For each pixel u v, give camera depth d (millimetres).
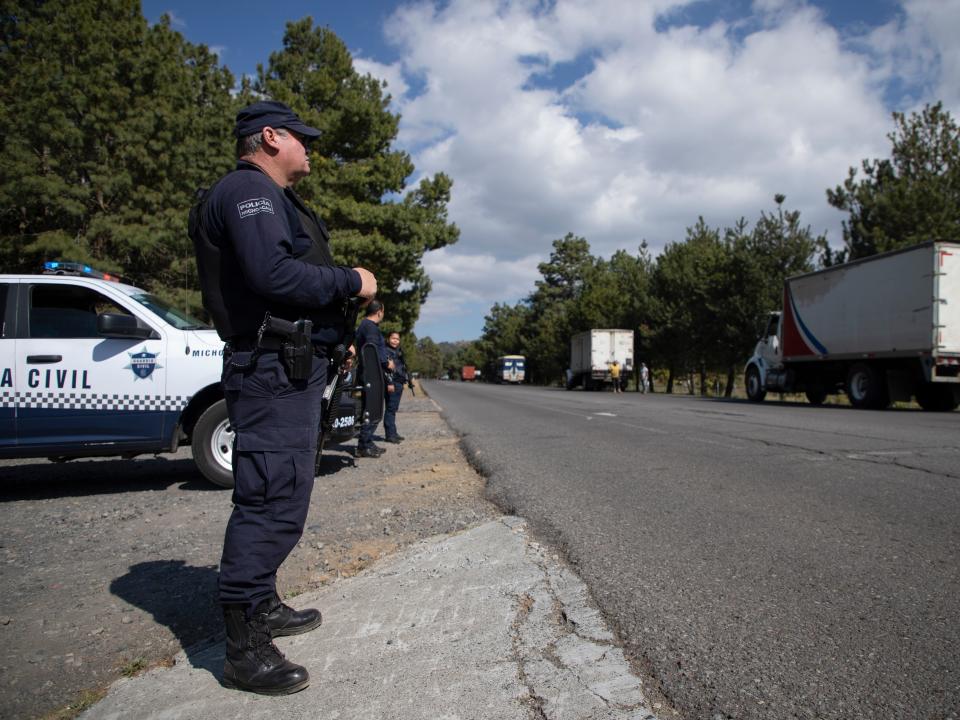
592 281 56906
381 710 2041
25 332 5629
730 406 17016
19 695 2281
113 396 5723
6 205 16688
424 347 192500
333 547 3902
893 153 22234
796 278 18891
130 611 3037
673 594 2932
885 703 2029
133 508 5273
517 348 87500
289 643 2551
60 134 16734
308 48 24906
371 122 24719
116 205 18734
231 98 22922
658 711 2002
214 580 3445
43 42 17781
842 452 7152
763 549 3590
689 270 32094
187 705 2137
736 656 2338
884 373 16109
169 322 6023
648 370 38344
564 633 2553
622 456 7137
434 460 7395
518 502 4820
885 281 15750
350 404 6680
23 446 5574
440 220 26578
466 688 2154
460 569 3316
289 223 2328
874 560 3387
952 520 4164
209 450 5926
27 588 3367
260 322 2295
